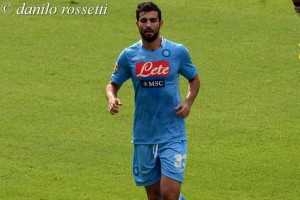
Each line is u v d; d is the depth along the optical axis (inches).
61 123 1962.4
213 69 2390.5
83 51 2529.5
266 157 1759.4
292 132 1916.8
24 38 2637.8
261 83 2285.9
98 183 1601.9
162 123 1291.8
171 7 2947.8
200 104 2111.2
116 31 2709.2
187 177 1644.9
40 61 2439.7
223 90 2224.4
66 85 2247.8
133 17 2837.1
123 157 1748.3
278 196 1555.1
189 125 1958.7
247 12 2923.2
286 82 2294.5
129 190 1569.9
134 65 1290.6
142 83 1288.1
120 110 2059.5
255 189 1588.3
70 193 1544.0
